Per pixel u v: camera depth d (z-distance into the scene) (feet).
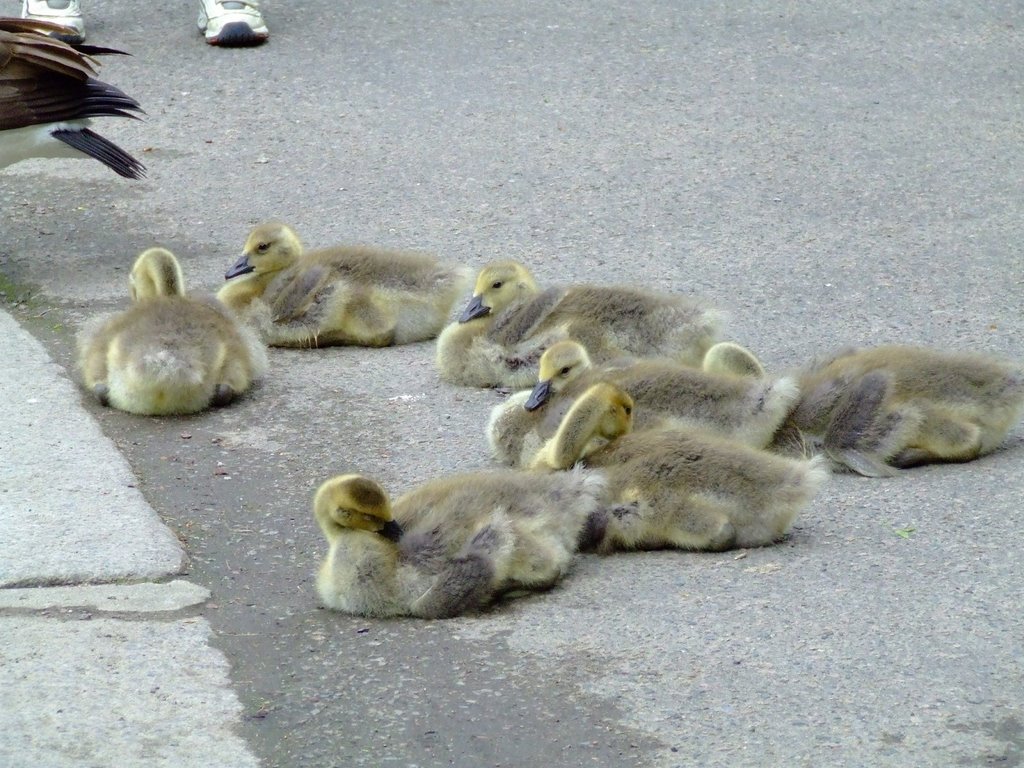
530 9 53.62
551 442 23.15
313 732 17.22
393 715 17.58
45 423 25.82
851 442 24.25
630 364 26.08
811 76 47.91
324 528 20.11
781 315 31.81
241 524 22.86
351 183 39.65
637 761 16.60
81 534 21.65
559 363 25.11
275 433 26.55
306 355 30.94
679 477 21.61
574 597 20.40
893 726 17.19
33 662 18.38
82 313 31.91
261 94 45.68
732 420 24.52
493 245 35.73
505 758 16.71
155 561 21.03
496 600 20.36
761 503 21.50
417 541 19.93
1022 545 21.68
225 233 36.63
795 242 36.01
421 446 26.00
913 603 19.98
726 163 41.14
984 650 18.76
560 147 42.16
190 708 17.60
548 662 18.67
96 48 35.24
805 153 41.88
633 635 19.27
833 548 21.71
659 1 54.85
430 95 45.85
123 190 39.24
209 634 19.39
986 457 25.14
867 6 54.54
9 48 32.78
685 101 45.73
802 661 18.56
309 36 50.55
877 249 35.58
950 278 33.78
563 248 35.58
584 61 48.85
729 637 19.16
